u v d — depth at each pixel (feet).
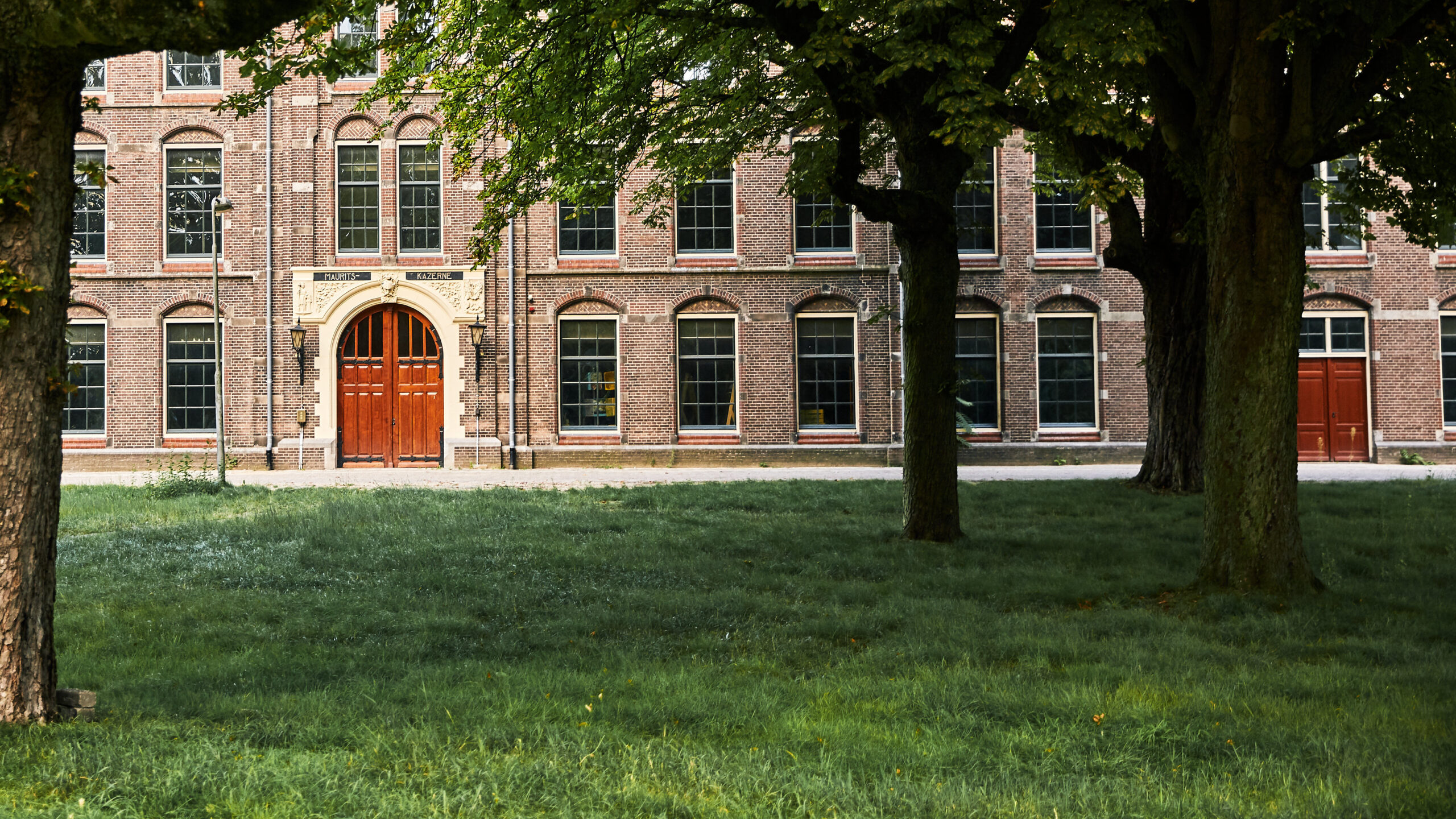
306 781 13.56
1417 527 43.32
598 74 46.91
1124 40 30.55
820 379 85.20
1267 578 29.84
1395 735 16.62
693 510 52.06
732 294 84.69
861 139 49.03
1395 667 21.88
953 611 28.22
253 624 27.55
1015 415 83.92
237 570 35.35
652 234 84.69
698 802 13.28
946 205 40.01
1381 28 28.53
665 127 51.39
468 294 83.87
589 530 45.47
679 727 17.78
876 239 84.43
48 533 17.33
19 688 16.74
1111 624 26.23
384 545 40.55
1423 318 84.43
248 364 83.92
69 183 17.54
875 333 84.43
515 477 74.23
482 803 13.08
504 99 45.80
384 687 20.45
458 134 47.93
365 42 38.68
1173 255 57.62
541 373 84.43
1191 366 57.98
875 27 39.45
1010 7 38.70
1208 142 31.30
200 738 15.94
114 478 76.89
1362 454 84.58
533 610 29.63
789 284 84.43
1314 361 85.10
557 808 13.01
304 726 16.87
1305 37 28.04
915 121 39.78
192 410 84.43
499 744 16.02
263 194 84.02
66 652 24.32
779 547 40.01
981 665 22.39
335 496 58.80
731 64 49.65
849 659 23.67
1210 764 15.46
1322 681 20.44
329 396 83.51
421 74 44.47
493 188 47.57
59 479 17.67
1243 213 29.96
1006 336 84.02
